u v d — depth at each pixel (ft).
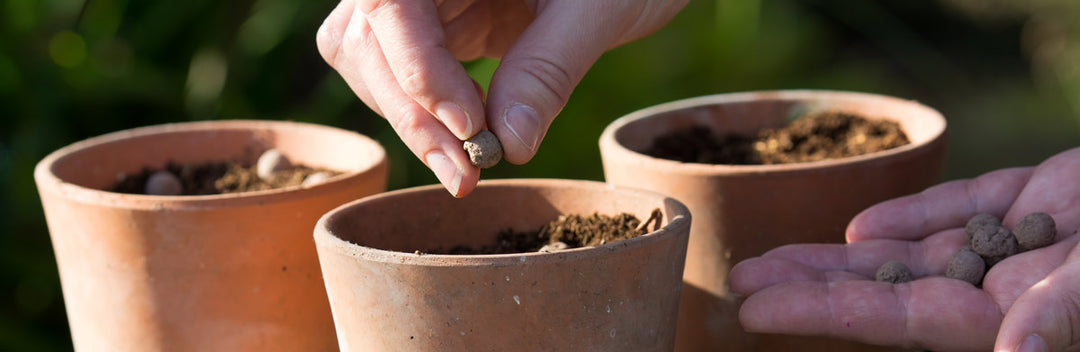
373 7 1.91
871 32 6.30
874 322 1.99
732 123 2.55
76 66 3.46
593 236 2.04
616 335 1.88
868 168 2.18
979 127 7.17
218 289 2.11
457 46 2.26
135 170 2.40
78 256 2.15
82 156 2.32
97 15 3.63
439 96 1.88
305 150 2.44
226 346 2.13
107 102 3.58
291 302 2.14
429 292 1.85
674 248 1.92
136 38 3.65
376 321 1.89
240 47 3.67
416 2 1.91
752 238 2.19
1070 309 1.86
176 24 3.68
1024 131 7.09
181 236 2.08
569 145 3.80
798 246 2.14
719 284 2.22
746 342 2.22
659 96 4.03
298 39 3.85
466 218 2.11
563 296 1.85
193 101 3.61
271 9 3.64
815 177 2.16
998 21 8.54
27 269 3.32
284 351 2.15
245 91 3.83
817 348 2.19
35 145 3.28
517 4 2.23
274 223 2.10
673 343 1.98
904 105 2.47
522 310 1.84
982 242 2.08
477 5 2.23
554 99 1.95
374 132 3.83
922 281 2.02
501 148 1.91
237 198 2.08
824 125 2.48
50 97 3.38
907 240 2.19
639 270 1.88
